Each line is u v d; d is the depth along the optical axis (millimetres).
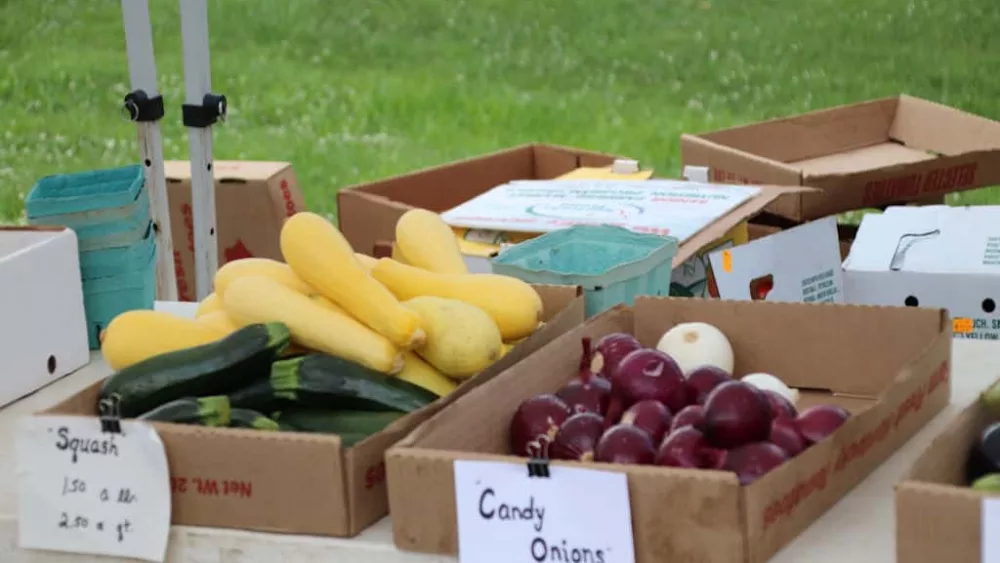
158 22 8773
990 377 1976
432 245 2033
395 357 1737
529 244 2248
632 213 2799
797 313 1937
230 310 1818
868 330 1898
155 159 2828
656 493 1379
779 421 1574
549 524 1423
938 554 1280
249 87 7762
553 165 3959
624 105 7250
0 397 1999
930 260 2680
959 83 7168
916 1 8320
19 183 6312
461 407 1611
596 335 1942
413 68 8062
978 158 3469
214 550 1579
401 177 3623
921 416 1775
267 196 3471
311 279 1802
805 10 8461
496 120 7121
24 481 1631
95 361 2213
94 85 7863
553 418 1654
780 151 3988
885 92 7094
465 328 1775
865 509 1559
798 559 1446
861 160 4012
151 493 1584
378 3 8969
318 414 1717
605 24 8609
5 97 7684
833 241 2664
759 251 2557
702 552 1379
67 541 1624
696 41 8180
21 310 2029
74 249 2141
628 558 1401
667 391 1673
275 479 1545
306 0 8938
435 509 1478
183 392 1695
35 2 8977
